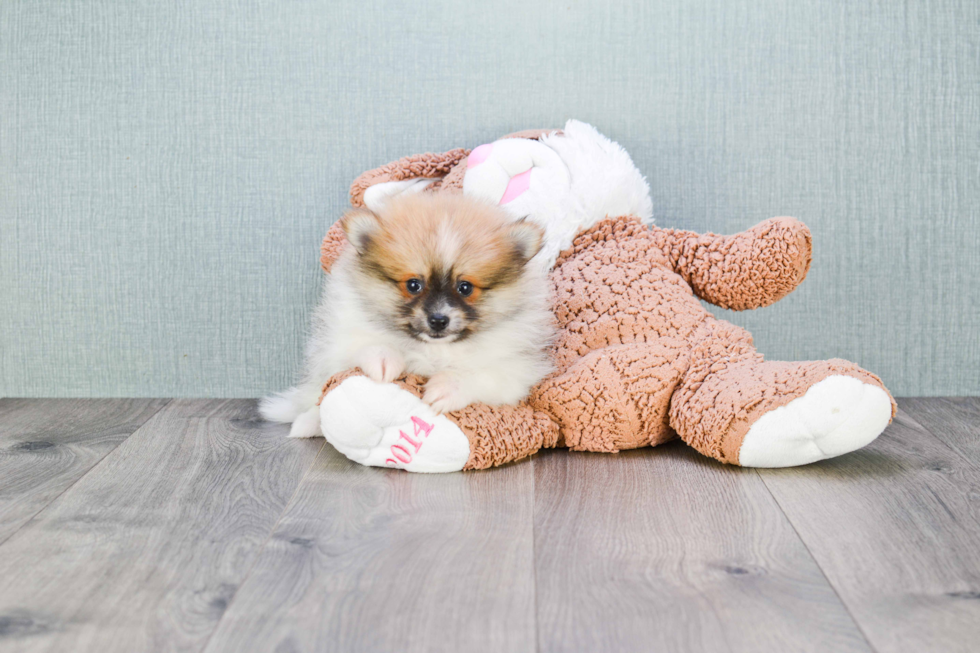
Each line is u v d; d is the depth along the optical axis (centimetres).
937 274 234
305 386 201
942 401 231
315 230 234
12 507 147
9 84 230
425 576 119
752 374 169
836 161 230
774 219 193
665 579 118
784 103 229
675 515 142
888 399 160
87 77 229
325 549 129
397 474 166
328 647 100
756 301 196
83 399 237
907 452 180
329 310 177
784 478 162
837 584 117
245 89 229
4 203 234
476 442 164
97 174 232
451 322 155
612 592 114
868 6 225
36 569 121
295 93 230
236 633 104
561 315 194
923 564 123
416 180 219
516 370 172
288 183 233
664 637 103
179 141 231
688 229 232
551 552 127
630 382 177
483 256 158
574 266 199
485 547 129
